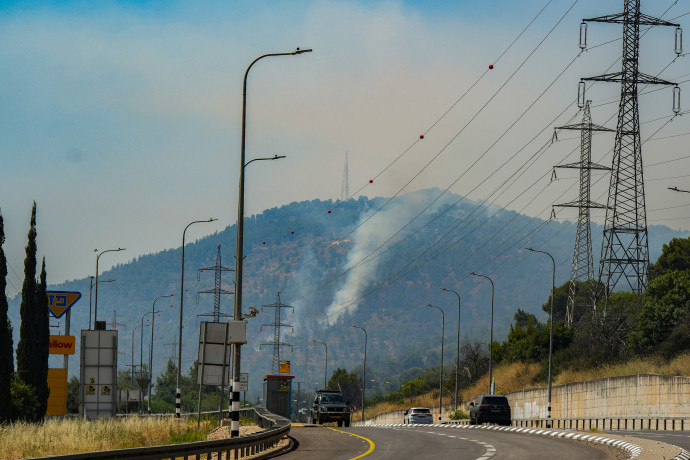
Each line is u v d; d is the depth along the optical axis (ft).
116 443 116.16
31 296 206.39
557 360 324.39
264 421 153.89
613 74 282.77
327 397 256.32
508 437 148.46
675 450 101.14
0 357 173.78
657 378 220.84
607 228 288.51
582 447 119.14
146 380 295.07
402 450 114.11
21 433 116.57
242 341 108.68
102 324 251.80
